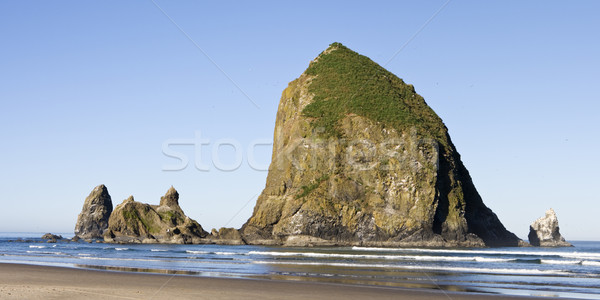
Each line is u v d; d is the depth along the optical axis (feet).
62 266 173.78
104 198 606.55
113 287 111.04
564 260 221.66
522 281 138.51
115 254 258.98
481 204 470.39
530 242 507.71
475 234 435.94
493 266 188.65
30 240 522.88
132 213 462.60
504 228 475.72
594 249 447.01
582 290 120.98
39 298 92.89
